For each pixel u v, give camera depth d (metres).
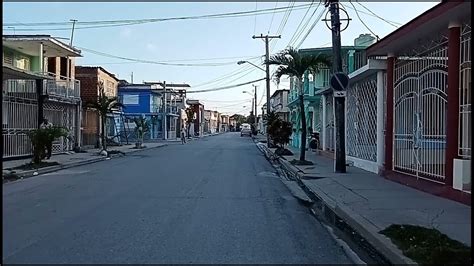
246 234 8.97
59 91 30.55
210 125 149.38
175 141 62.88
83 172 20.69
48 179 17.94
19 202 12.41
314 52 33.97
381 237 8.37
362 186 15.22
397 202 12.05
